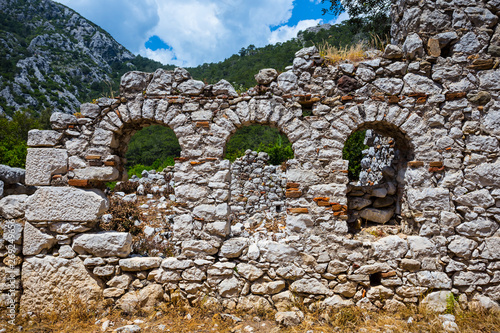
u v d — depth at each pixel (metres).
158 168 16.83
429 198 4.25
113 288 4.36
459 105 4.26
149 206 9.23
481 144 4.23
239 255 4.38
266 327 3.90
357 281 4.24
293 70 4.46
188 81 4.49
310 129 4.38
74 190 4.39
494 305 4.13
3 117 27.44
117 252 4.37
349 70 4.34
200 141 4.48
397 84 4.30
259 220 10.60
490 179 4.21
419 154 4.29
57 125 4.49
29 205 4.35
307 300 4.26
